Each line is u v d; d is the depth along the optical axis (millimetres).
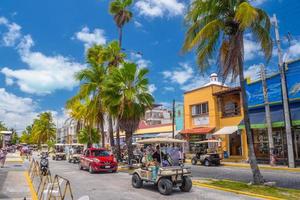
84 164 25375
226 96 34562
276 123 26141
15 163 34781
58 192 10820
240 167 26250
